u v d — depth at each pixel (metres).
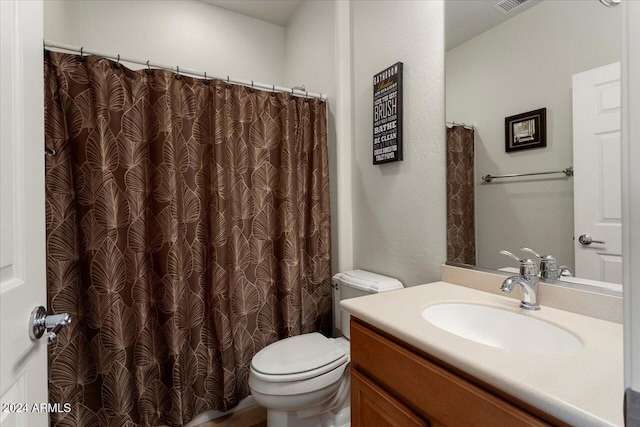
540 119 1.02
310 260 1.94
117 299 1.40
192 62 2.23
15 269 0.63
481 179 1.20
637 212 0.30
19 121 0.65
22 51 0.66
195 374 1.57
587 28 0.90
